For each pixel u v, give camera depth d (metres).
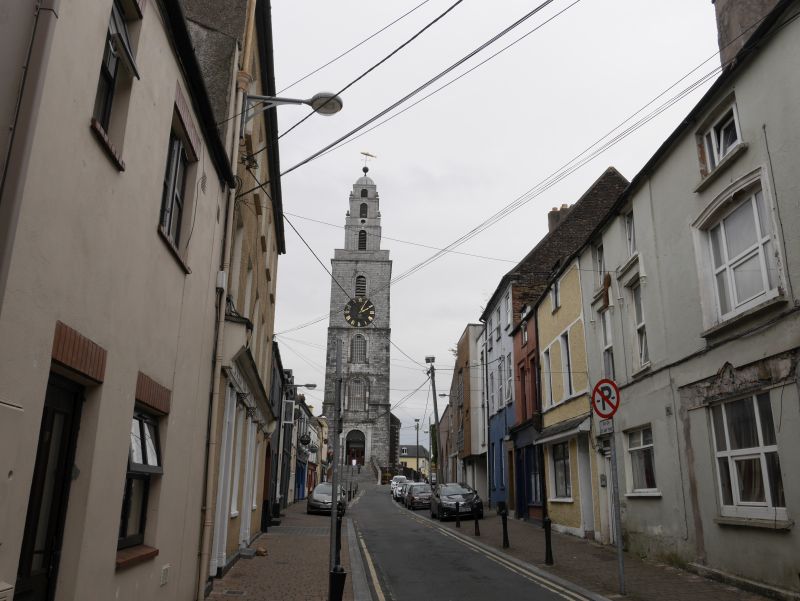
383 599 9.57
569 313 18.91
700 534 10.88
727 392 10.06
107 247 4.81
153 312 6.17
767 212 9.20
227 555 11.46
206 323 8.73
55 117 3.78
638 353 13.99
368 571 12.30
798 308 8.40
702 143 11.29
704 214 10.94
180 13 6.16
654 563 12.44
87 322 4.48
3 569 3.39
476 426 35.88
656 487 12.81
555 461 20.64
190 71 6.96
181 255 7.43
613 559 13.28
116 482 5.22
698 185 11.04
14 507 3.48
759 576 9.14
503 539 16.47
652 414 12.80
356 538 18.52
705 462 10.72
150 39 5.71
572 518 18.30
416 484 35.78
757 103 9.45
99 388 4.80
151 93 5.77
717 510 10.34
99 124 4.63
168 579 7.01
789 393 8.51
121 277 5.18
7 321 3.33
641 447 13.65
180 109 6.80
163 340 6.57
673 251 12.07
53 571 4.41
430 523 24.36
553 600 9.30
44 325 3.78
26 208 3.48
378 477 70.12
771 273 9.28
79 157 4.20
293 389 34.53
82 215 4.30
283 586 10.20
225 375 10.46
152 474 6.53
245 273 12.60
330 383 78.44
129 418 5.48
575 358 18.28
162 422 6.86
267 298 18.05
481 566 12.82
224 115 9.59
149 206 5.85
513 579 11.21
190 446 7.95
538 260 27.91
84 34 4.15
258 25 12.20
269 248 17.98
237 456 12.92
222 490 10.75
